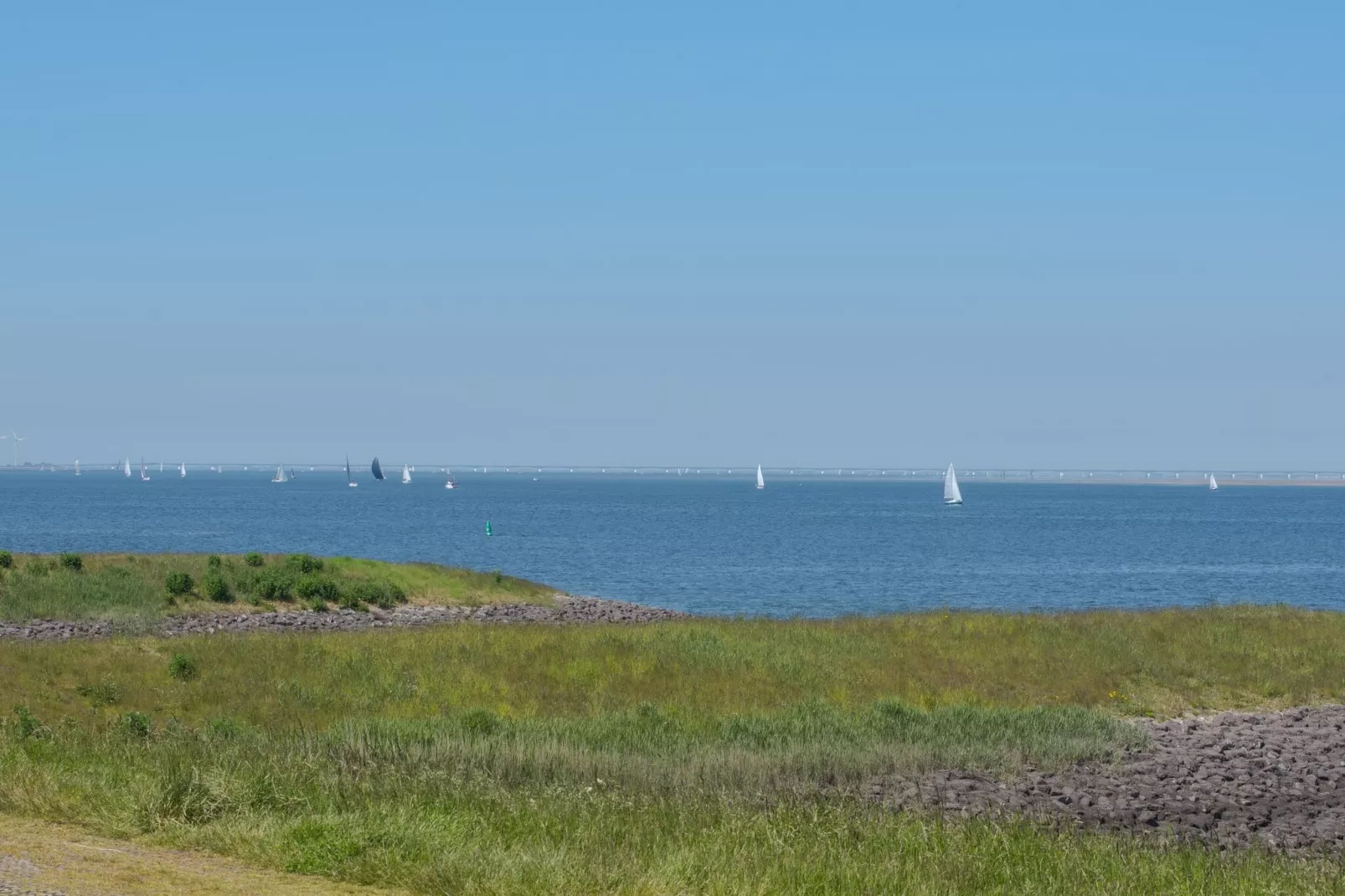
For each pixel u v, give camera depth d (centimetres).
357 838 1772
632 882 1700
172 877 1583
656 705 4559
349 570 9400
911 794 3130
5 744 2491
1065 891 1959
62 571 8281
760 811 2567
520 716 4309
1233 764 3844
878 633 6147
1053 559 16588
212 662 5047
